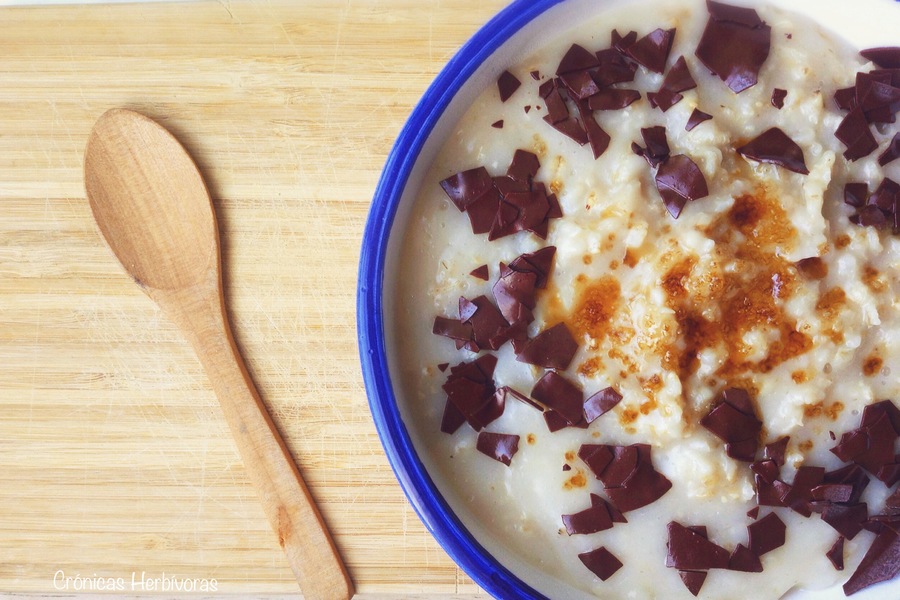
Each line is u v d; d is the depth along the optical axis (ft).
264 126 1.24
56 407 1.25
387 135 1.24
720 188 1.11
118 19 1.24
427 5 1.24
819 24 1.15
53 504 1.25
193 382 1.25
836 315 1.10
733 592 1.13
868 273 1.11
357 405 1.24
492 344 1.12
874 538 1.13
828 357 1.10
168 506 1.25
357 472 1.24
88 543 1.25
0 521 1.25
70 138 1.25
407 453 1.10
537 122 1.14
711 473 1.09
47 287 1.25
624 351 1.11
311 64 1.24
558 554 1.13
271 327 1.24
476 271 1.13
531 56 1.15
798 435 1.12
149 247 1.23
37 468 1.25
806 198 1.10
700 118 1.11
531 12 1.11
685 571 1.12
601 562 1.12
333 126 1.24
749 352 1.10
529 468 1.12
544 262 1.12
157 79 1.24
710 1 1.14
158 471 1.25
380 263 1.11
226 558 1.25
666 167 1.11
